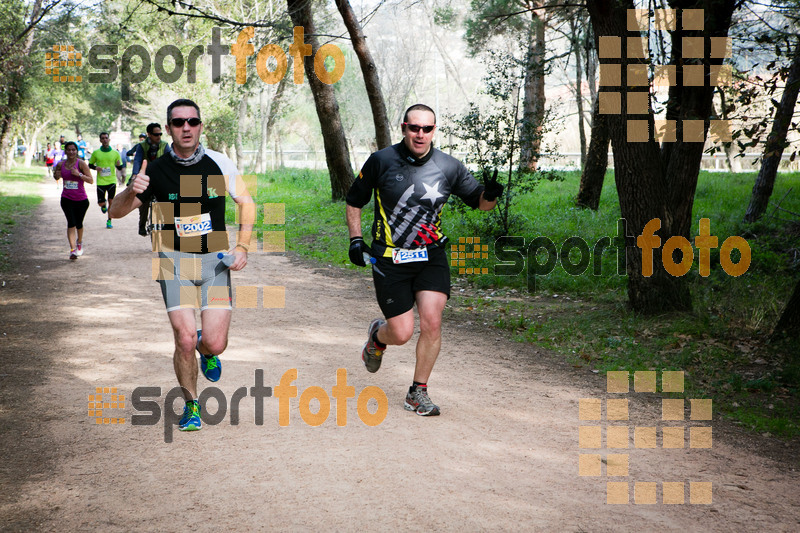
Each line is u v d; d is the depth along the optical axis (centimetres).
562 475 402
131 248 1282
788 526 352
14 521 334
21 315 775
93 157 1535
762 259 1067
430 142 475
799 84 665
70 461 403
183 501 355
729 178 2312
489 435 460
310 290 973
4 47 2430
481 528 335
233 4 2462
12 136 4600
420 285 491
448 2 2039
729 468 427
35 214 1916
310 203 2061
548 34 2058
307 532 327
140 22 2175
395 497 363
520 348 710
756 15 775
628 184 812
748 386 599
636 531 339
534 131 1360
